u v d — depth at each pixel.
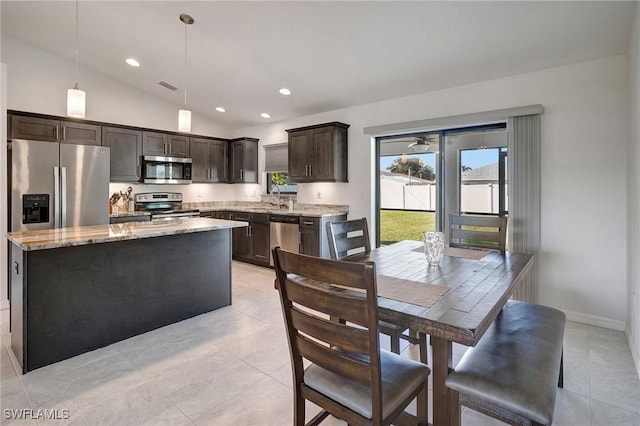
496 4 2.43
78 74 4.62
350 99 4.43
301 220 4.61
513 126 3.26
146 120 5.30
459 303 1.35
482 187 3.79
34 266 2.24
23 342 2.19
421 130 4.04
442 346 1.34
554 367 1.37
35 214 3.64
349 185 4.76
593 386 2.02
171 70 4.44
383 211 4.59
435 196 4.12
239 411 1.81
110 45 4.03
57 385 2.05
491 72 3.31
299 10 2.84
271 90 4.55
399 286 1.58
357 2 2.64
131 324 2.74
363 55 3.35
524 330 1.67
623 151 2.77
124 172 4.85
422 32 2.86
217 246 3.36
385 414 1.21
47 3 3.33
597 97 2.88
